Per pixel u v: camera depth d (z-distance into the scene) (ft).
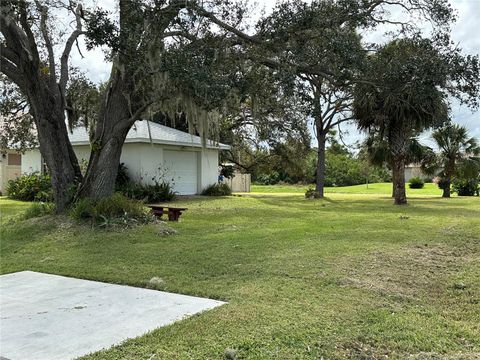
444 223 38.81
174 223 40.81
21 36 36.60
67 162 41.27
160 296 18.58
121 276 22.18
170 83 34.40
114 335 14.12
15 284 21.45
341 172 164.35
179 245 29.73
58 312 16.70
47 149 40.37
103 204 37.06
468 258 24.54
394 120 59.62
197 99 34.47
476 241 29.32
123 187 60.13
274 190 121.90
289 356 12.31
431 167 93.71
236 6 35.65
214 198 67.67
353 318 15.23
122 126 39.68
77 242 31.81
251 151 104.01
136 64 33.88
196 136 73.61
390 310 16.17
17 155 85.46
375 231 33.96
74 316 16.17
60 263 25.95
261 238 31.53
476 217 44.21
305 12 33.83
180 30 35.01
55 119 40.42
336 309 16.16
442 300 17.49
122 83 38.65
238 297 17.90
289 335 13.71
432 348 12.90
